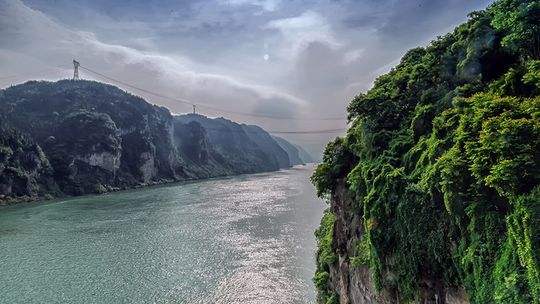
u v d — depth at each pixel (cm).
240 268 4825
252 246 5772
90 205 10419
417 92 2573
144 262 5141
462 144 1628
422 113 2242
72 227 7294
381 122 2589
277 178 19725
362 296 2394
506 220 1350
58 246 5941
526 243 1221
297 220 7569
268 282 4359
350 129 3075
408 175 2042
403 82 2738
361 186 2450
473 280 1475
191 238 6322
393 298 1964
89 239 6341
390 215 1978
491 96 1700
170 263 5081
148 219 8019
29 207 10331
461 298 1586
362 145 2702
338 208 3008
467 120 1644
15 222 7950
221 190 13625
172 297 4025
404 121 2514
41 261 5231
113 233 6744
